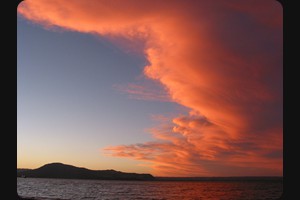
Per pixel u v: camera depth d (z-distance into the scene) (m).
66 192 67.69
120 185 130.62
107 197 61.03
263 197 60.72
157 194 77.62
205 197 73.69
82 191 76.06
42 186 92.75
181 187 126.31
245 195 73.62
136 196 67.50
